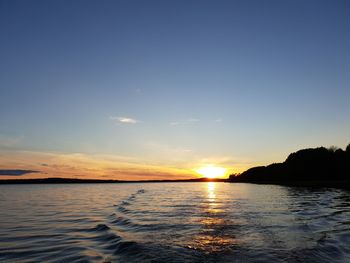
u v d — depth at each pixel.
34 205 42.56
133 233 18.03
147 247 14.16
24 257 13.44
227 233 17.45
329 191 63.00
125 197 59.03
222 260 12.10
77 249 14.66
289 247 13.88
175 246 14.37
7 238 18.00
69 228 21.59
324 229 18.41
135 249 13.77
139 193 72.12
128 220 23.92
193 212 28.11
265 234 16.92
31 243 16.44
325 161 120.06
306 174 119.50
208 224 20.78
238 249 13.69
